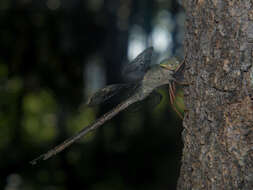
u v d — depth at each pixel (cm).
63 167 834
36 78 846
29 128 1266
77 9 898
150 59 344
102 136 908
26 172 812
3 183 771
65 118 928
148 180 796
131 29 1220
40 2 838
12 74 853
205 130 225
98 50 985
